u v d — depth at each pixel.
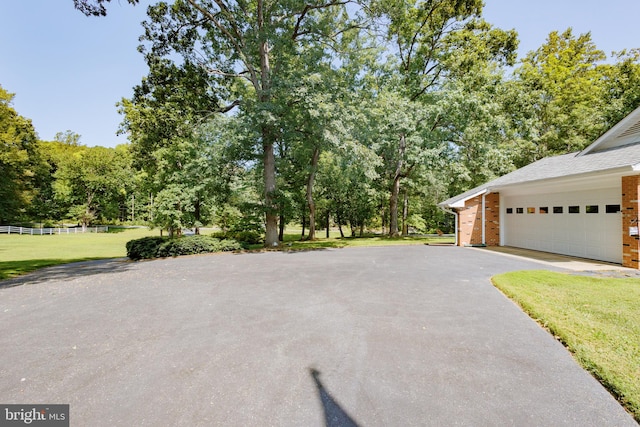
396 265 8.66
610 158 8.29
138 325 4.20
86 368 3.04
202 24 14.56
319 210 24.19
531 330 3.87
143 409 2.38
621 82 18.44
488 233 13.71
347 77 17.52
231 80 16.56
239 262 9.75
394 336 3.71
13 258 14.05
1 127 28.58
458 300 5.15
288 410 2.35
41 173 36.97
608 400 2.46
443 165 17.64
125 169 43.16
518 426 2.14
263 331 3.92
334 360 3.14
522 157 21.23
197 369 2.99
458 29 19.52
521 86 20.58
